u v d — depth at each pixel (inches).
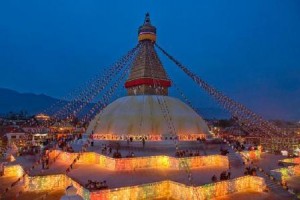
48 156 1167.6
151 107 1341.0
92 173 955.3
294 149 1604.3
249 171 956.0
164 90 1514.5
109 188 771.4
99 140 1307.8
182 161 1008.9
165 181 859.4
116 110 1386.6
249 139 1782.7
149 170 991.6
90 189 761.6
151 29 1520.7
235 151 1236.5
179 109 1389.0
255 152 1301.7
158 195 841.5
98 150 1174.3
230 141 1409.9
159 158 1048.2
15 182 1001.5
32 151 1395.2
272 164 1190.3
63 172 984.3
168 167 1033.5
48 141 1572.3
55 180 953.5
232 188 876.6
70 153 1125.1
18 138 2134.6
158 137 1248.2
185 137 1289.4
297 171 1174.3
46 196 879.1
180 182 838.5
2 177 1137.4
